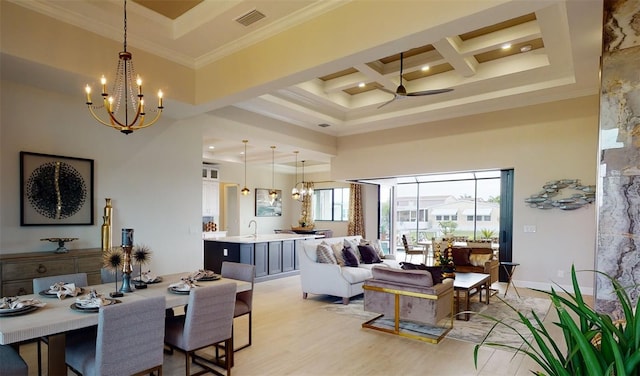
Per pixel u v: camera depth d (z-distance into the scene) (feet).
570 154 19.70
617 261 8.90
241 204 39.45
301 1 11.13
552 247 20.22
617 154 8.92
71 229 14.01
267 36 12.75
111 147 15.24
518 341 12.76
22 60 10.70
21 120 12.81
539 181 20.56
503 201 22.17
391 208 35.19
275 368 10.66
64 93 13.83
